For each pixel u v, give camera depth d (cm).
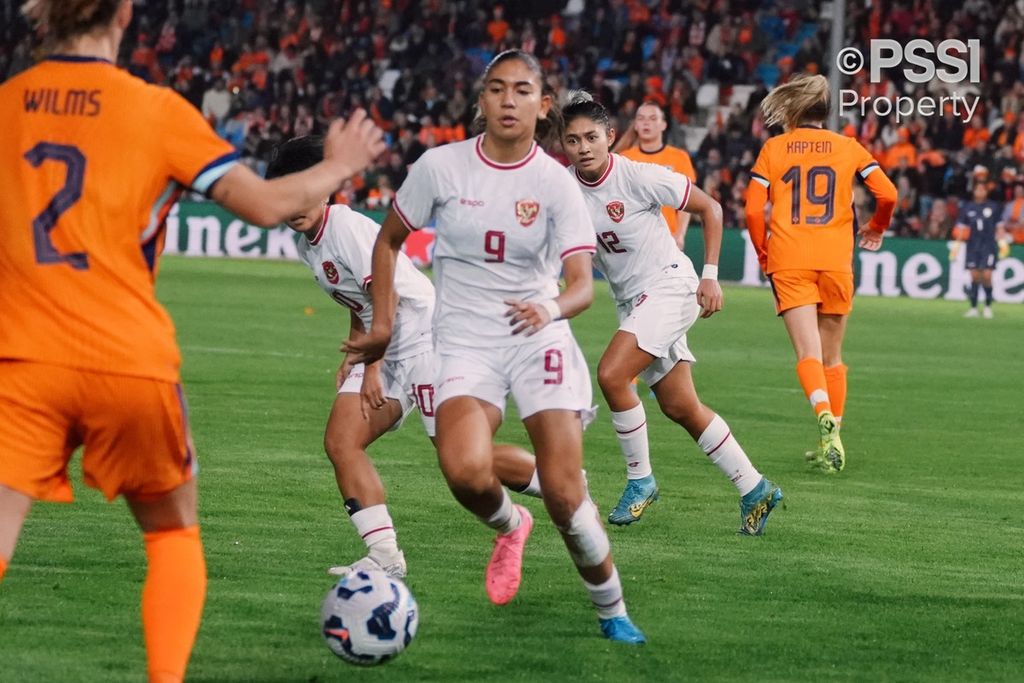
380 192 7088
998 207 5369
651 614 1411
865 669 1251
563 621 1380
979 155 6738
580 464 1280
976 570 1638
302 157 1469
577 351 1323
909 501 2061
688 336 4366
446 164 1293
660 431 2659
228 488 1980
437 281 1340
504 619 1384
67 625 1307
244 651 1260
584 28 8112
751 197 2403
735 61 7831
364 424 1530
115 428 1018
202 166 1020
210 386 2997
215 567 1547
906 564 1658
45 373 992
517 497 2008
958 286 6178
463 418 1288
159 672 1038
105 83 1020
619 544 1736
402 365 1548
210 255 6981
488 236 1285
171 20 8631
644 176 1844
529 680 1197
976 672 1251
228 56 8462
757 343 4225
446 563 1605
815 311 2373
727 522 1878
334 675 1200
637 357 1811
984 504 2050
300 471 2123
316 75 8175
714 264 1870
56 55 1036
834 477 2247
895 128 6900
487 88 1263
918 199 6781
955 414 2991
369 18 8406
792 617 1415
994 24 7394
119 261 1010
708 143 7038
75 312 996
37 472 1009
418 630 1339
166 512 1079
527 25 8144
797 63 7400
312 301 4994
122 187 1005
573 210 1273
